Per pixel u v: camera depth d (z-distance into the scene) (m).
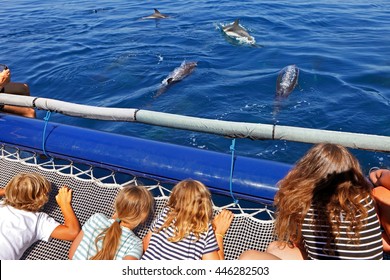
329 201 2.88
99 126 7.15
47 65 10.48
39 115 7.56
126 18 15.42
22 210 3.82
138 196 3.57
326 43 11.30
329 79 8.70
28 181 3.85
